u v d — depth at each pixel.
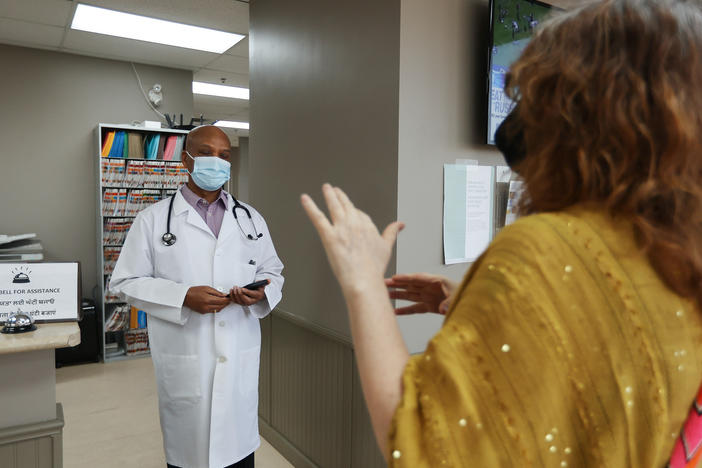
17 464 1.39
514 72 0.50
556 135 0.45
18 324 1.36
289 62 2.30
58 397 3.23
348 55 1.92
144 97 4.55
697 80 0.40
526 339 0.38
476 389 0.38
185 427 1.75
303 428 2.32
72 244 4.27
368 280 0.48
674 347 0.40
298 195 2.27
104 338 3.95
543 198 0.47
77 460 2.43
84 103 4.29
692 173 0.40
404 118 1.70
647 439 0.40
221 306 1.67
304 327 2.25
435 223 1.81
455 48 1.82
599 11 0.44
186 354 1.74
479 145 1.93
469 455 0.38
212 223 1.91
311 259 2.21
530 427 0.38
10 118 4.01
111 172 3.95
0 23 3.52
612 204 0.41
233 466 1.86
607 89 0.41
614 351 0.38
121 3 3.18
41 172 4.14
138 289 1.71
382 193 1.77
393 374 0.44
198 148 1.84
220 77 5.06
